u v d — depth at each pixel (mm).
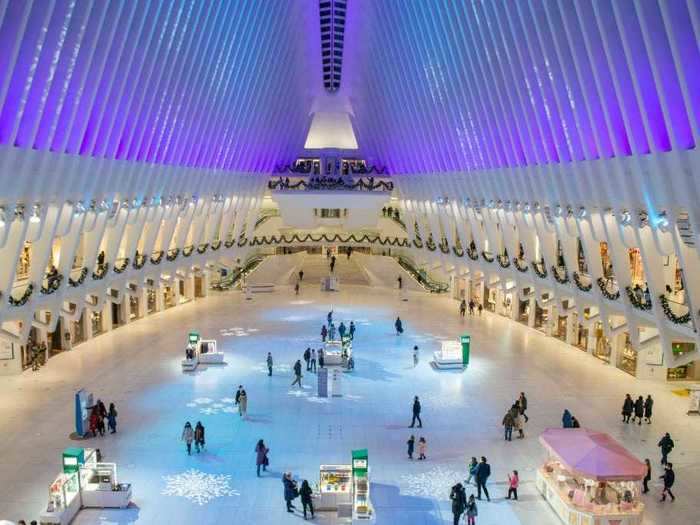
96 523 15875
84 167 22375
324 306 42719
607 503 15930
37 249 21688
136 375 27453
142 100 25125
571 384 26625
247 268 49594
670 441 18500
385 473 18641
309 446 20422
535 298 33750
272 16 34156
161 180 30797
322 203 46562
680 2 13609
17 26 15766
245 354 30797
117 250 28547
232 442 20672
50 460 19188
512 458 19719
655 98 16328
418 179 41906
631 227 19984
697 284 17422
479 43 26109
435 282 47938
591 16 17484
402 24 33188
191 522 15977
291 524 15984
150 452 19875
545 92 22125
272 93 39812
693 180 15477
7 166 17781
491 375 27797
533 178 26172
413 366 29109
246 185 43938
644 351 27031
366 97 43531
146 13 22344
